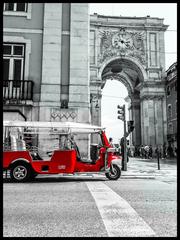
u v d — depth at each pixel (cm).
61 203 466
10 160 796
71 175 993
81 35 1278
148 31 3828
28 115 1171
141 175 966
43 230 319
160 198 515
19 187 666
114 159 862
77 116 1199
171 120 3409
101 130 880
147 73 3728
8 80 1180
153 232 312
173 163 1917
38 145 1088
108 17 3816
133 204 461
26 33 1258
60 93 1220
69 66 1249
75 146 871
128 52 3772
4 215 385
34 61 1241
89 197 523
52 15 1283
